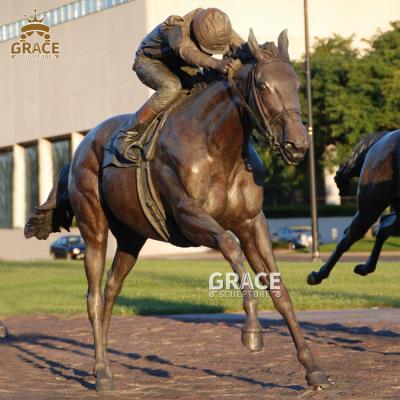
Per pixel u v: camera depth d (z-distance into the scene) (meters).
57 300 22.61
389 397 9.41
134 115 10.16
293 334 9.31
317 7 64.19
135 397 9.93
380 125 56.94
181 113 9.77
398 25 60.50
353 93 57.31
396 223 12.55
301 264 33.94
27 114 64.75
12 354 13.90
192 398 9.68
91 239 11.00
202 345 14.20
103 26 57.88
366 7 65.62
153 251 56.56
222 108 9.38
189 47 9.52
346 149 57.72
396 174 12.30
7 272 32.03
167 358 12.96
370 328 15.50
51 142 63.81
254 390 10.12
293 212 61.78
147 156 9.88
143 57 10.31
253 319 8.70
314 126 58.84
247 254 9.70
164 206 9.90
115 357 13.20
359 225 12.77
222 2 60.38
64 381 11.27
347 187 13.70
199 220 9.12
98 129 11.12
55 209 11.97
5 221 68.94
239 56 9.14
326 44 61.16
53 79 62.16
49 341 15.35
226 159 9.39
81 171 11.08
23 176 66.62
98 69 58.44
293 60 61.72
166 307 19.75
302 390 9.90
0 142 67.81
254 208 9.53
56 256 53.28
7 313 20.27
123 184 10.29
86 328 17.03
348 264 33.00
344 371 11.20
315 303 19.38
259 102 8.76
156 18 55.34
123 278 11.30
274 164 58.09
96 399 9.86
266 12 61.97
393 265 30.81
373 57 57.94
